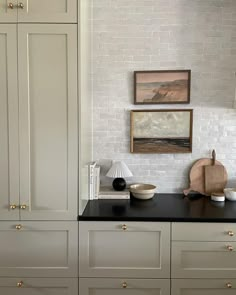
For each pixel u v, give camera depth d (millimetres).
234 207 2166
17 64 1875
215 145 2480
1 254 1998
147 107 2469
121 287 1997
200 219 1937
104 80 2453
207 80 2434
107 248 1981
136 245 1977
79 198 1955
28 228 1971
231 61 2418
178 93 2438
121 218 1947
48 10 1852
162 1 2395
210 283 1990
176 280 1987
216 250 1963
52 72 1882
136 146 2484
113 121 2482
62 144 1925
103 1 2396
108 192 2371
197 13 2393
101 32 2420
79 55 1869
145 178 2523
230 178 2500
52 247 1991
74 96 1894
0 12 1851
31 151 1929
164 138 2473
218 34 2400
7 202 1960
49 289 2018
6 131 1918
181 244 1964
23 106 1898
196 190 2488
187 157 2502
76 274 1994
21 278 2008
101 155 2508
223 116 2459
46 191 1955
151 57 2428
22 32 1855
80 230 1970
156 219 1942
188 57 2420
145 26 2410
